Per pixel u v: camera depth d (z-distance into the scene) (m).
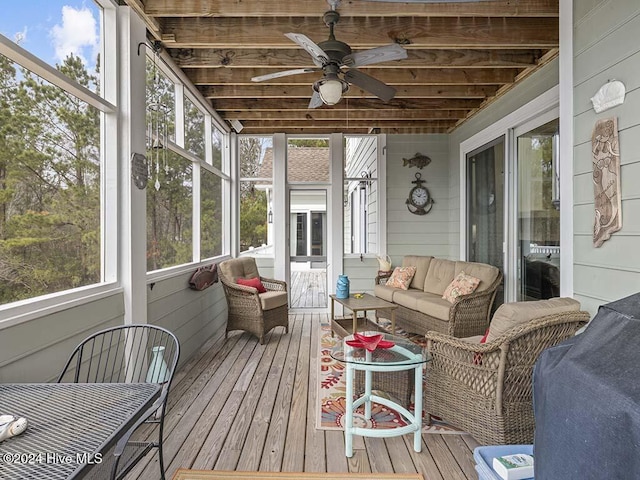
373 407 2.79
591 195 2.33
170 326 3.50
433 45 3.25
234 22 3.22
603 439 0.92
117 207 2.68
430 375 2.50
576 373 1.06
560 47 2.60
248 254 6.26
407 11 2.87
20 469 0.99
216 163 5.32
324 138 6.23
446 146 6.20
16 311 1.79
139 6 2.76
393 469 2.07
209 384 3.25
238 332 5.05
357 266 6.21
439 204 6.21
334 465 2.10
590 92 2.34
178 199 3.88
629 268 2.05
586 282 2.38
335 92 2.66
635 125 2.01
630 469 0.85
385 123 5.77
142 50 2.92
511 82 4.11
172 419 2.63
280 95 4.47
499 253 4.58
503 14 2.88
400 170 6.18
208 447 2.28
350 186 6.41
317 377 3.40
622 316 1.14
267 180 6.29
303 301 6.28
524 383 2.06
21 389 1.52
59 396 1.45
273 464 2.11
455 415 2.33
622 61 2.09
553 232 3.62
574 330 2.06
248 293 4.46
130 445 1.71
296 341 4.56
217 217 5.38
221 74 4.07
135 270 2.78
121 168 2.72
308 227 6.28
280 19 3.22
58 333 2.04
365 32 3.21
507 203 4.34
